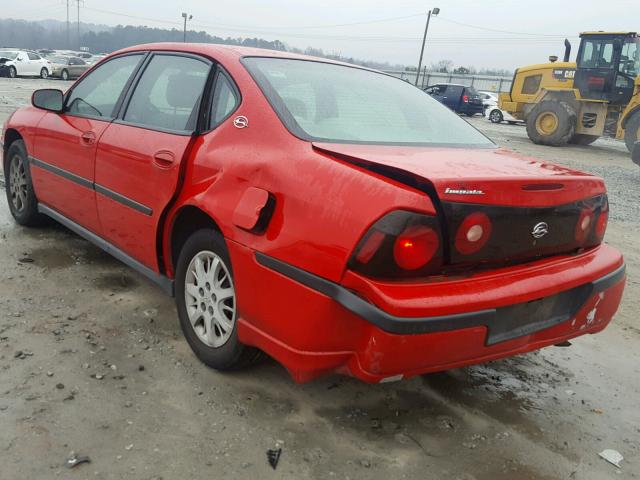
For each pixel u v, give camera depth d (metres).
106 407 2.67
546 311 2.62
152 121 3.47
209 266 2.99
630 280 5.18
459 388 3.13
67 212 4.30
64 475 2.23
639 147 11.80
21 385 2.77
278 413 2.74
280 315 2.44
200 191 2.90
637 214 8.08
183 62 3.47
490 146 3.36
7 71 31.61
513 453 2.63
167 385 2.89
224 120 2.99
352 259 2.19
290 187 2.46
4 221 5.28
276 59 3.33
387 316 2.13
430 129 3.27
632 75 16.75
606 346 3.84
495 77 48.25
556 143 17.75
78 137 3.98
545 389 3.22
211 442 2.50
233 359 2.90
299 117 2.83
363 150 2.60
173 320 3.58
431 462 2.51
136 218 3.41
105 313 3.59
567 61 19.03
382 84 3.59
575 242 2.74
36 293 3.78
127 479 2.25
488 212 2.30
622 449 2.74
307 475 2.36
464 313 2.25
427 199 2.19
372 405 2.88
